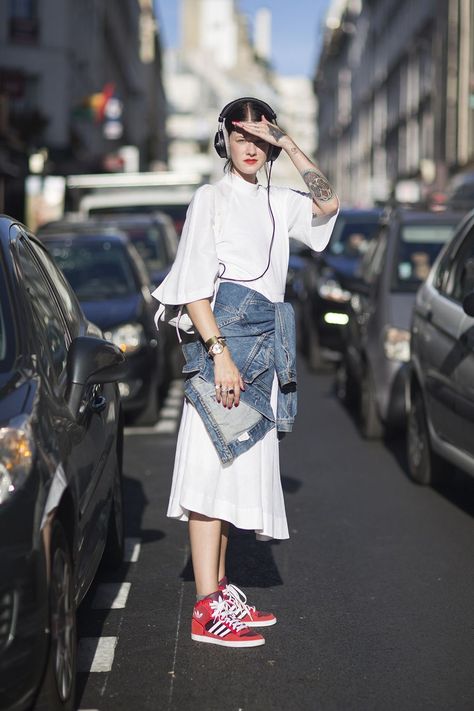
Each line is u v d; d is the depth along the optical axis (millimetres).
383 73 88438
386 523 9500
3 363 5297
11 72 55281
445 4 62406
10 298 5617
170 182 33031
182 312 6207
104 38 78375
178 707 5594
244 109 6180
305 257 21375
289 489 10867
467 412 8914
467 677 6027
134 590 7625
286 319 6227
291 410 6277
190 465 6176
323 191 6242
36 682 4773
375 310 13055
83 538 5828
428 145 68375
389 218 14484
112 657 6301
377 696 5750
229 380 6035
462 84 59125
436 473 10734
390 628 6828
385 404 12594
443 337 9727
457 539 8969
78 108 58094
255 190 6281
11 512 4688
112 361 5945
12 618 4637
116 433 7719
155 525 9508
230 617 6469
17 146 41500
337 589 7645
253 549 8695
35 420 5031
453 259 10312
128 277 15266
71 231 17875
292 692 5793
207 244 6090
